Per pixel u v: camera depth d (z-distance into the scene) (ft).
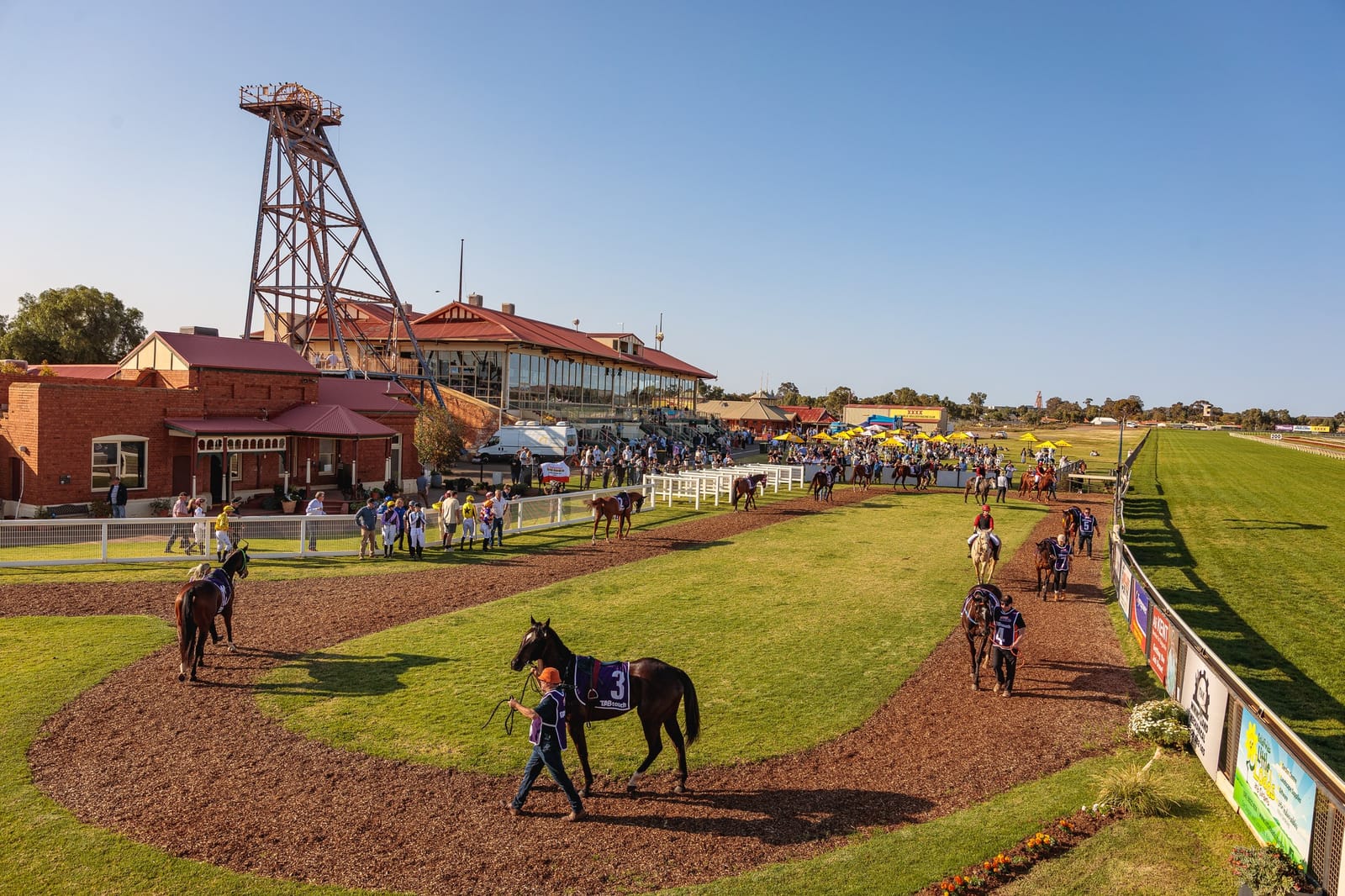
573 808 29.12
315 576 68.64
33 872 24.77
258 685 41.50
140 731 35.53
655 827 28.78
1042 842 27.30
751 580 69.62
